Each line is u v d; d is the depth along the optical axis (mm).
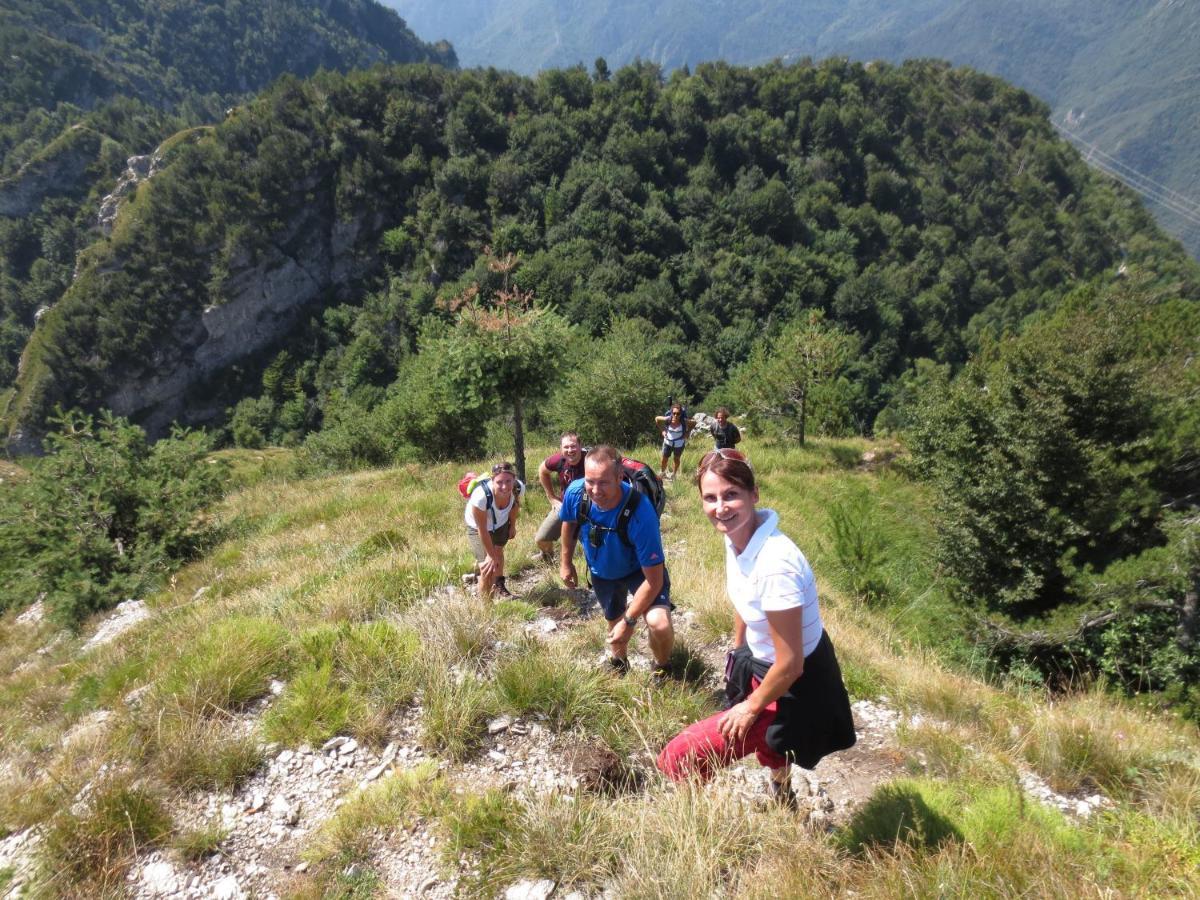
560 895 2479
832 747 2395
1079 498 8938
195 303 98750
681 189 113875
